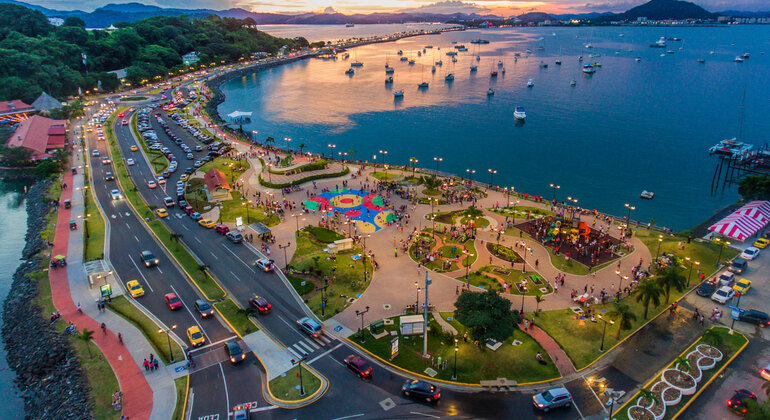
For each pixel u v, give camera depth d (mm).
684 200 155625
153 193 146875
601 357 72562
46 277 97688
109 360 72688
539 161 195500
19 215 141125
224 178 149125
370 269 100812
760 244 107625
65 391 67438
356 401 64188
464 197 143250
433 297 90312
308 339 77938
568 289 92875
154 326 80938
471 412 61938
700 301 87688
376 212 132250
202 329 80562
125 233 119125
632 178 175250
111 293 91188
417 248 109562
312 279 96875
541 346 75125
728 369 69375
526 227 122000
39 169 164000
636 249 109312
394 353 72875
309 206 136750
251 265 102938
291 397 64750
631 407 61438
